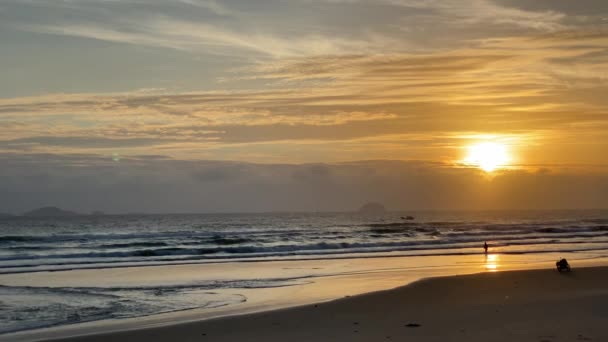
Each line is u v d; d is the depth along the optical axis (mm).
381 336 12781
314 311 15844
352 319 14781
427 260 32906
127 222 125562
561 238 54094
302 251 40125
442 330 13172
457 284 20188
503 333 12711
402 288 19453
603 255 35312
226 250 40594
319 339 12719
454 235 60094
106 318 15867
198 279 24469
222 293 20250
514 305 16172
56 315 16281
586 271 23234
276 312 15766
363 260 33188
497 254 36719
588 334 12469
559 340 11961
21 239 51594
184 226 96688
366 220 138000
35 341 13000
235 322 14547
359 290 20625
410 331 13203
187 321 15141
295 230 74750
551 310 15320
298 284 22484
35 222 131375
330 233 64375
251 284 22609
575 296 17547
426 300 17328
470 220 131000
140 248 42969
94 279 24703
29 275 26484
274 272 27125
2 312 16703
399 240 52250
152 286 22141
